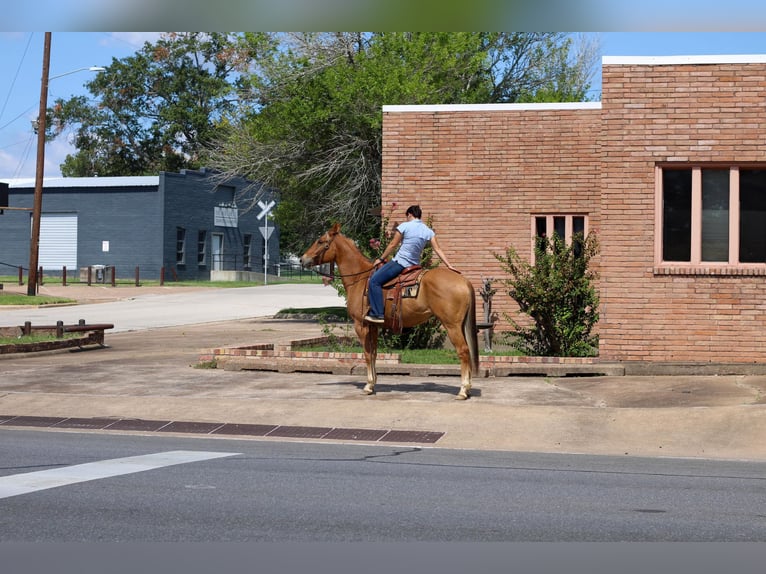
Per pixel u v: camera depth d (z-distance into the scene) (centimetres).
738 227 1678
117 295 4328
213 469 979
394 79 2967
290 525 744
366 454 1105
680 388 1517
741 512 800
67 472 951
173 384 1634
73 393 1549
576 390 1533
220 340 2591
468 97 3509
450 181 2248
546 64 4141
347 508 804
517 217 2220
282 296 4453
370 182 3138
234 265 5944
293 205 3381
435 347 2131
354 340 2119
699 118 1675
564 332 1883
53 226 5584
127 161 7738
